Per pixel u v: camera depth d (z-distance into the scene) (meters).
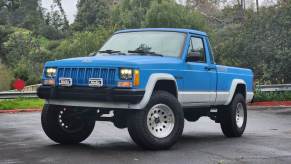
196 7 60.78
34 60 54.94
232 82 11.02
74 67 8.68
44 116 9.30
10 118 16.23
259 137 11.12
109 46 10.04
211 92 10.18
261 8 31.47
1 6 61.25
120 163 7.41
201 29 51.09
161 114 8.69
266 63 29.77
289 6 29.84
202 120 15.42
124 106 8.24
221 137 11.12
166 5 53.81
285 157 8.17
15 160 7.62
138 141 8.45
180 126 8.90
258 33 30.34
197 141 10.28
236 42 30.73
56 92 8.83
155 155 8.16
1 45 54.91
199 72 9.73
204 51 10.19
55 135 9.41
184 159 7.85
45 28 91.88
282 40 29.34
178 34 9.73
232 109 11.05
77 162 7.46
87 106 8.55
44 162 7.45
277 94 25.72
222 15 48.97
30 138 10.50
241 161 7.74
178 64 9.16
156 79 8.48
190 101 9.59
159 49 9.51
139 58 8.73
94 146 9.27
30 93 24.55
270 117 17.25
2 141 9.98
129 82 8.18
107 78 8.32
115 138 10.59
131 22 56.91
